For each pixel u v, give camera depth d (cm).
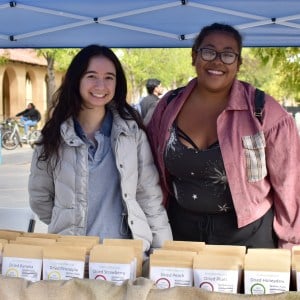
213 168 277
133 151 285
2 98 3094
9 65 3064
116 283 207
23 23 461
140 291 195
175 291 198
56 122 284
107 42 517
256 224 284
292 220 283
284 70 727
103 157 284
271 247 288
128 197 280
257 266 204
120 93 291
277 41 510
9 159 1730
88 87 278
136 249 226
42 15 438
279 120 276
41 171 295
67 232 283
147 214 291
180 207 297
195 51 290
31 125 2311
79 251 217
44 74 3434
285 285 202
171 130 289
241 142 275
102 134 287
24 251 221
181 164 283
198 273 207
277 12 429
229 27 288
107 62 281
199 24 464
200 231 290
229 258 207
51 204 306
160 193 296
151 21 457
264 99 282
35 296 205
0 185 1178
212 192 282
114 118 288
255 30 464
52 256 219
